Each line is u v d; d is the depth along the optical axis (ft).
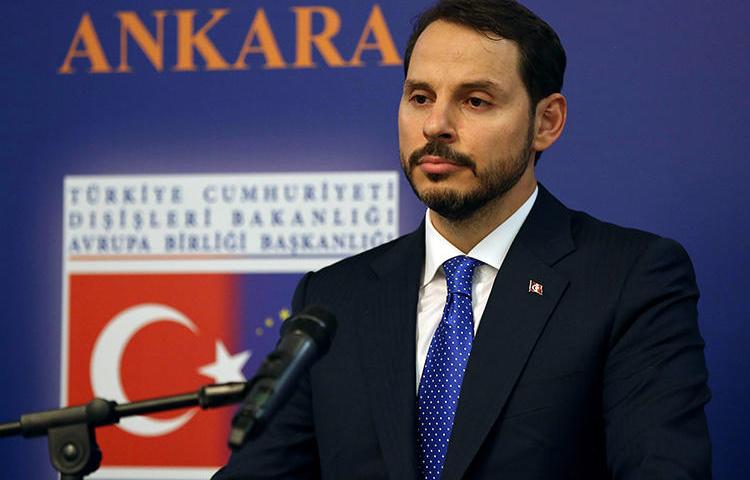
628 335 9.41
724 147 13.73
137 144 14.74
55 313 14.74
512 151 9.75
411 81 9.77
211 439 14.43
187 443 14.44
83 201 14.78
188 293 14.56
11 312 14.78
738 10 13.80
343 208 14.39
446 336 9.73
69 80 14.90
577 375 9.36
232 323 14.47
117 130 14.78
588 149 13.94
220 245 14.55
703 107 13.79
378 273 10.46
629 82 13.93
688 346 9.42
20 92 14.94
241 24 14.69
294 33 14.58
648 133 13.85
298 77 14.56
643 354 9.33
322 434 9.93
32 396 14.70
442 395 9.53
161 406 7.27
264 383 6.84
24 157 14.87
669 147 13.82
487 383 9.37
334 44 14.52
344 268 10.84
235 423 6.64
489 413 9.24
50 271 14.76
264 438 10.18
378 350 9.91
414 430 9.45
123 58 14.84
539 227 10.14
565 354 9.42
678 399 9.06
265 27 14.65
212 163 14.61
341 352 10.11
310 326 7.20
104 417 7.32
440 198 9.64
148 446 14.47
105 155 14.78
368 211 14.37
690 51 13.84
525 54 9.87
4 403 14.74
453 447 9.20
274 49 14.61
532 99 10.01
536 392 9.32
